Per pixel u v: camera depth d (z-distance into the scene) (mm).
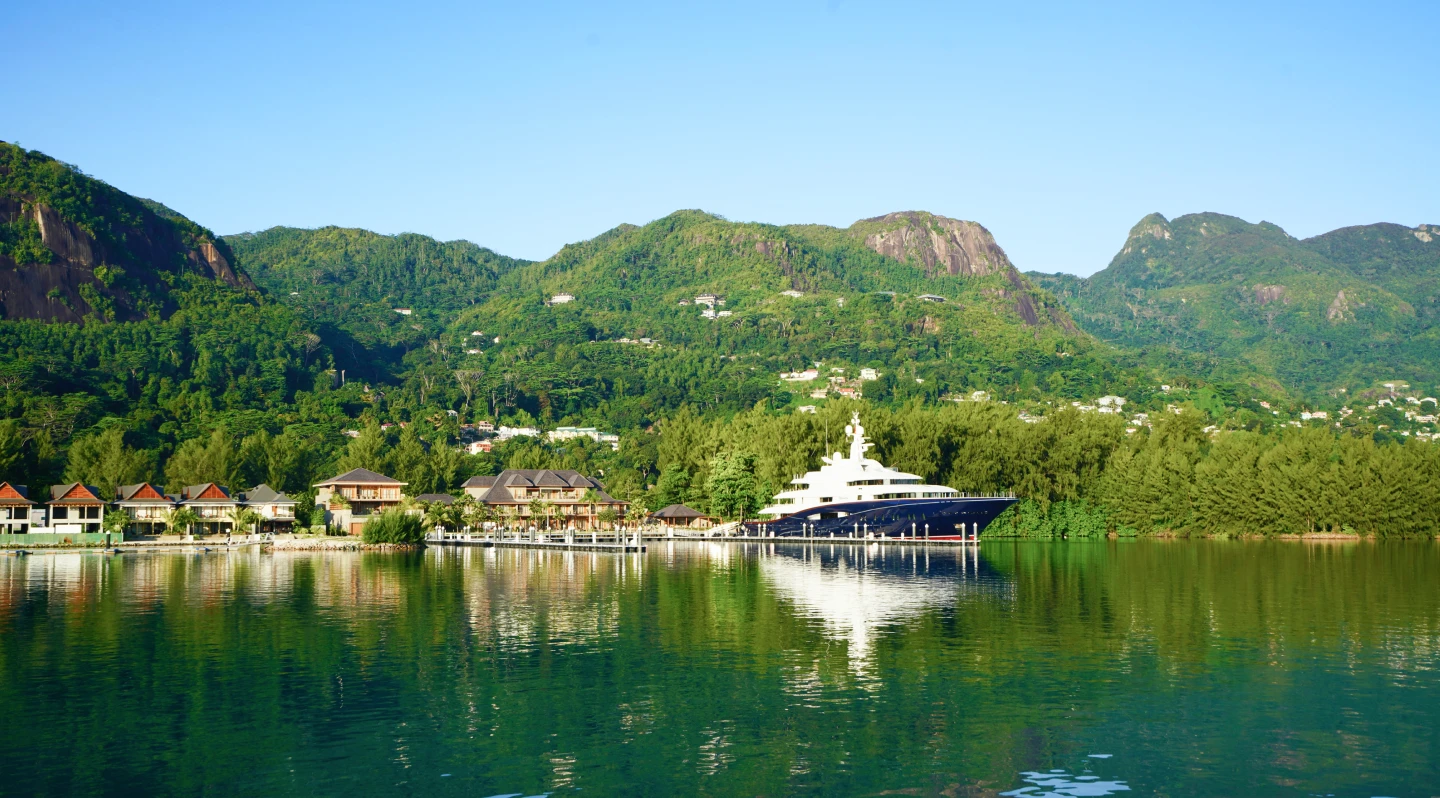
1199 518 182875
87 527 180375
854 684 55625
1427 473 177250
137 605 85625
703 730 47469
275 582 104688
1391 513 174125
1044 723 48281
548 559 137875
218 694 53594
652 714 49969
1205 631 71188
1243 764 42812
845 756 44000
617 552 152125
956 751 44531
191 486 196000
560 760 43562
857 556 142625
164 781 41094
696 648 65438
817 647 65625
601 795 39750
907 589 97000
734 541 176500
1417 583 101250
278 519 190500
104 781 41031
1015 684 55500
